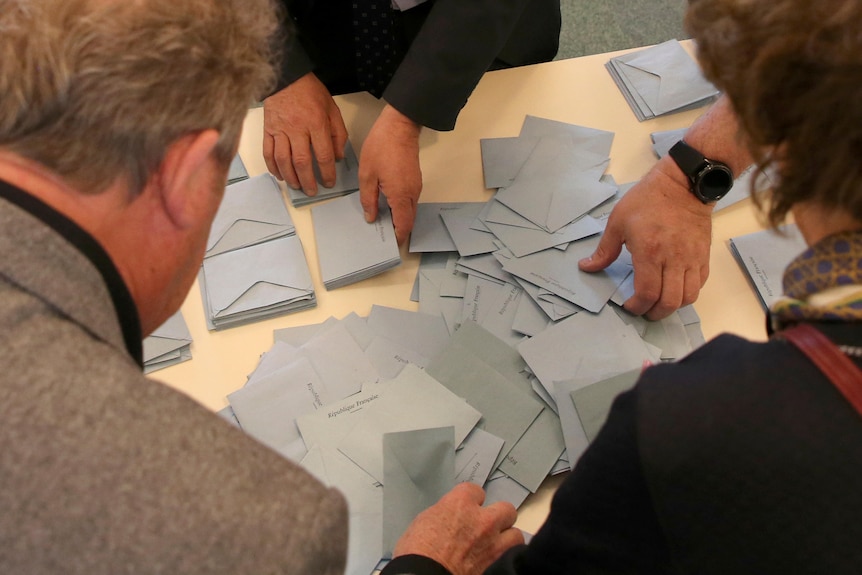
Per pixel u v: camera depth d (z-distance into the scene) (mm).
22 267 368
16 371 354
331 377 854
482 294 917
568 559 462
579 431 797
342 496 391
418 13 1076
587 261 917
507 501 773
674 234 859
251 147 1062
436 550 687
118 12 398
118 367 377
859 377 334
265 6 503
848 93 314
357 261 933
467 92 951
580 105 1080
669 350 869
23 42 379
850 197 336
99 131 393
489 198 1002
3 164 392
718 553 371
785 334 370
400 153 943
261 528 356
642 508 392
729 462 355
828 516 336
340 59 1203
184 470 358
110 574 335
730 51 367
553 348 854
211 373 879
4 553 332
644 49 1123
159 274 483
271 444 812
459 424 805
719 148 852
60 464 343
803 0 326
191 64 416
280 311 915
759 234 939
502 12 894
